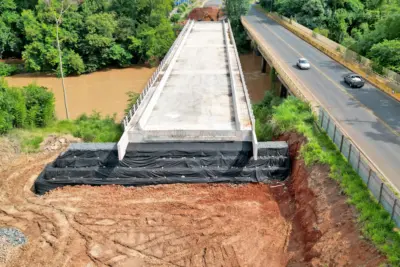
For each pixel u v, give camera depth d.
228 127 29.50
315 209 22.14
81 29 65.94
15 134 34.53
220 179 28.09
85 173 28.48
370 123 30.97
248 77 65.38
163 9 74.81
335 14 74.81
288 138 29.69
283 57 54.00
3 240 22.69
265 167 28.38
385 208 19.12
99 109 49.16
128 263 21.05
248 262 20.81
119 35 69.56
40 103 37.91
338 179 22.44
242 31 90.19
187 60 49.31
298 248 21.34
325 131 28.27
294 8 84.50
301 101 34.31
